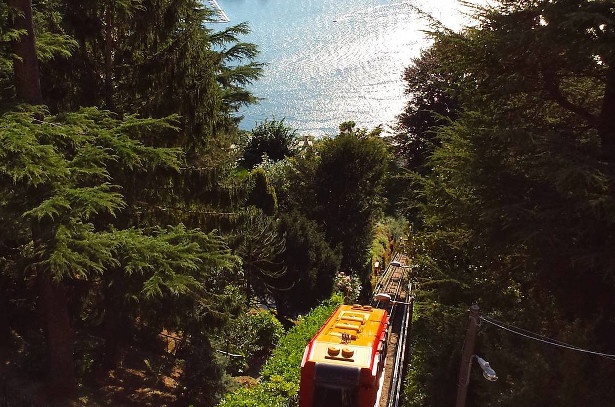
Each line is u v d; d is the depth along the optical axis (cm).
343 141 3106
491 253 1521
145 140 1598
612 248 1209
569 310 1345
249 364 2034
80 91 1593
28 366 1472
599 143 1344
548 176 1246
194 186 1652
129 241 1223
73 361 1464
